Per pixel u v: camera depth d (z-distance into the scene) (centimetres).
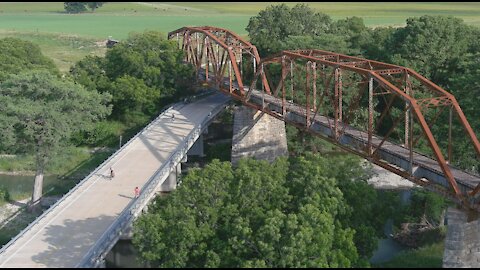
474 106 6103
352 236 3578
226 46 7431
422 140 5994
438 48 7856
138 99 8288
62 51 15462
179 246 3594
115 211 4703
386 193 4744
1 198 6675
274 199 3928
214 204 3847
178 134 6956
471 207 3681
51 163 6650
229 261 3472
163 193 5559
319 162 4341
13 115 6075
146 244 3666
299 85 7150
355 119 7219
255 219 3706
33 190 6500
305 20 10750
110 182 5372
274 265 3347
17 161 7675
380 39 9250
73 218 4581
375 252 3988
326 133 5366
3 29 18662
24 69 8200
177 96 9119
